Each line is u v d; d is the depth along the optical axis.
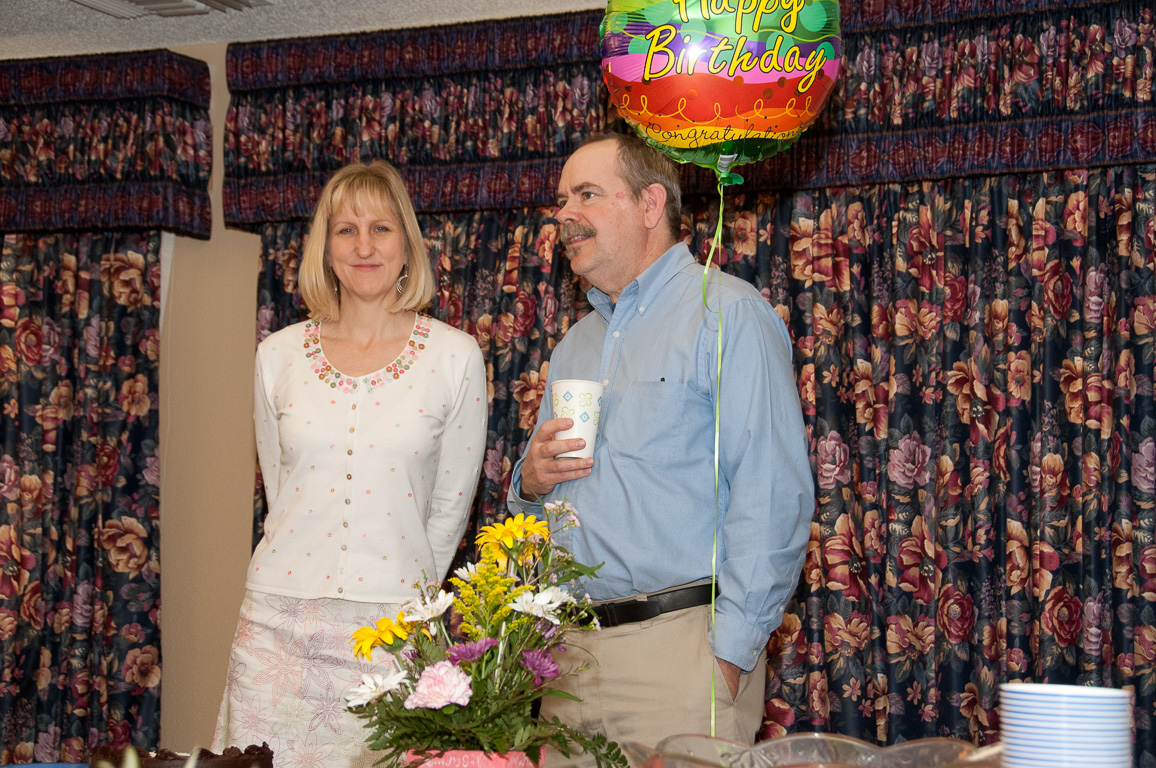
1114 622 2.55
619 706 1.68
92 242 3.46
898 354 2.76
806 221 2.87
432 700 1.04
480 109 3.11
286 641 2.10
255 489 3.23
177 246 3.51
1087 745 0.85
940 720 2.66
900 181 2.76
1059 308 2.66
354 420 2.15
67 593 3.37
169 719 3.39
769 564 1.65
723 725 1.63
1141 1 2.60
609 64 1.66
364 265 2.21
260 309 3.26
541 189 3.03
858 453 2.79
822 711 2.76
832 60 1.61
